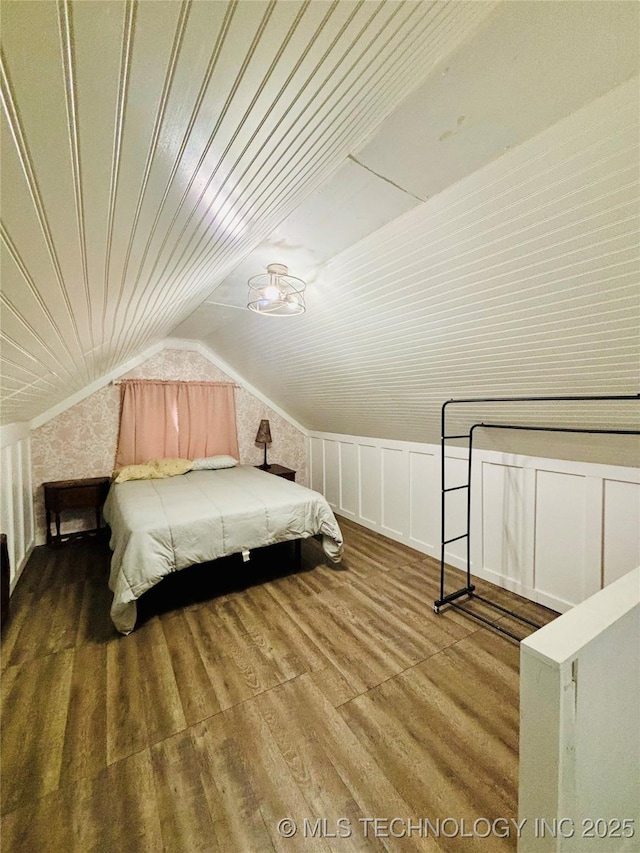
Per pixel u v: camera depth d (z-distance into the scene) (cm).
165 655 182
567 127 88
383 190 118
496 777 123
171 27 32
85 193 52
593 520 202
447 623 210
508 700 155
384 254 153
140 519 216
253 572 273
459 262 138
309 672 170
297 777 123
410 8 48
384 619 213
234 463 389
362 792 118
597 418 176
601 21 65
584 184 96
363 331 212
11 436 234
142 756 130
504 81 78
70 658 179
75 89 34
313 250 161
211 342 374
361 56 53
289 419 461
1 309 70
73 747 133
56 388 232
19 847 104
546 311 136
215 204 85
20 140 35
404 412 277
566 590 215
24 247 54
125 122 42
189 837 107
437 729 141
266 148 68
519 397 190
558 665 72
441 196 119
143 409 361
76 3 26
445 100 83
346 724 143
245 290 219
